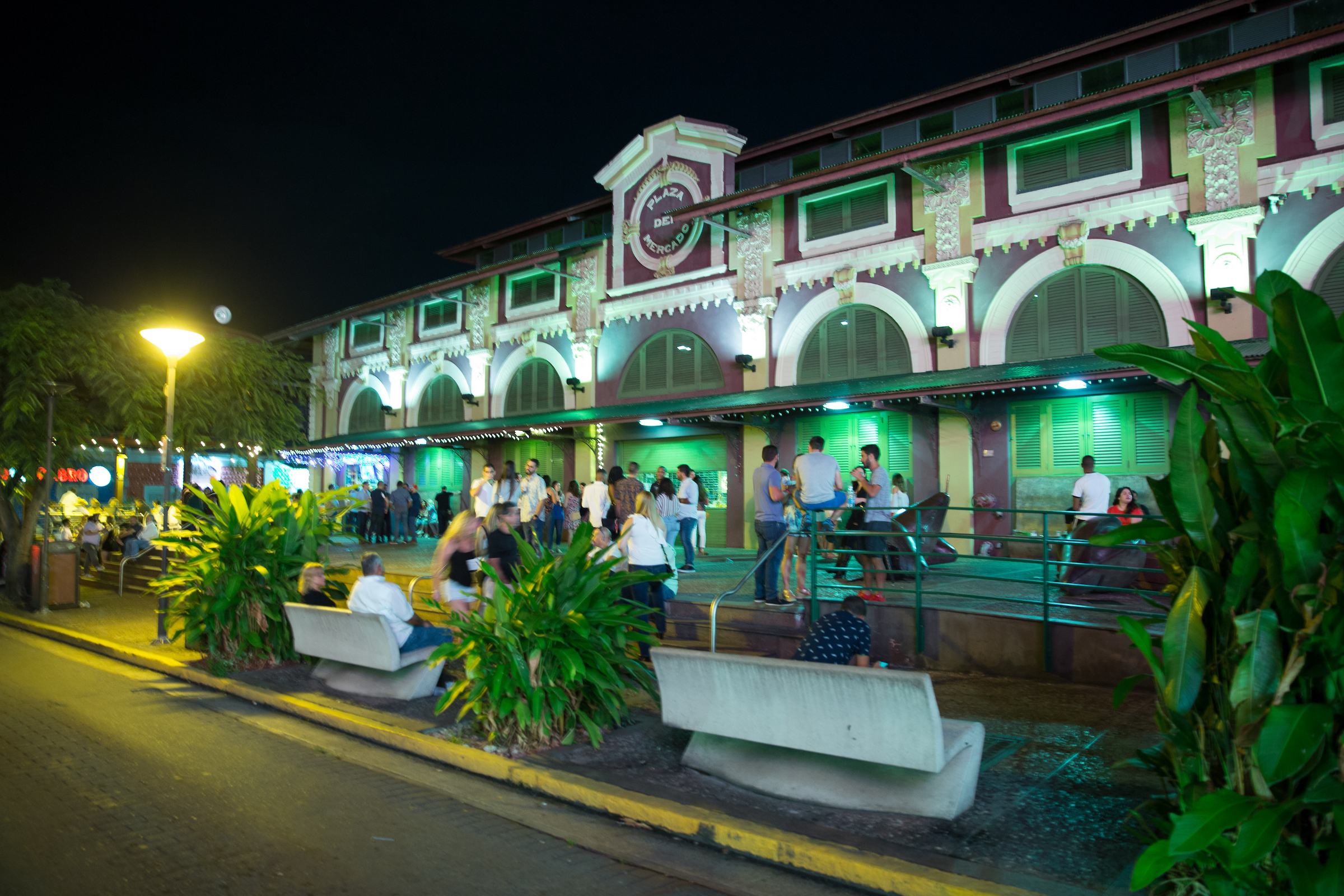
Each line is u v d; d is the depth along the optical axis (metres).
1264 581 3.58
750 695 5.22
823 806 4.95
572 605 6.56
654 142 21.02
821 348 17.95
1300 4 13.80
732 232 19.44
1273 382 3.67
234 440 18.00
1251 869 3.31
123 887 4.15
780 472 9.56
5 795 5.53
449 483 26.20
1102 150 14.77
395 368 27.70
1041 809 4.72
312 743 6.94
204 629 9.71
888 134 18.17
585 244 21.97
